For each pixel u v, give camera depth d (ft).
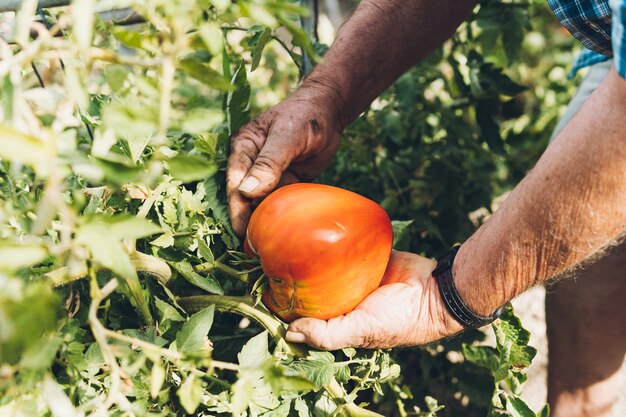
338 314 3.65
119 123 2.07
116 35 2.21
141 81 2.29
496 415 3.98
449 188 6.53
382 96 6.63
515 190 3.40
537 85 10.07
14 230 3.17
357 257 3.51
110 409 3.16
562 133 3.18
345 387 4.60
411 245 6.43
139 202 3.86
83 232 2.09
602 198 3.02
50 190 1.95
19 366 2.19
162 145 3.76
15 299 1.82
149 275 3.84
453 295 3.65
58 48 2.17
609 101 2.89
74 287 3.55
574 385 5.53
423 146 6.91
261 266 3.65
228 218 4.07
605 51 3.84
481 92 6.33
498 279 3.49
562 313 5.24
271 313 3.83
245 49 4.44
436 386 6.07
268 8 2.15
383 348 3.79
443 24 4.88
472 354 4.47
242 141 4.17
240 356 3.38
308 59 5.53
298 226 3.49
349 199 3.67
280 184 4.48
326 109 4.47
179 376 3.43
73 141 2.39
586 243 3.22
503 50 7.10
